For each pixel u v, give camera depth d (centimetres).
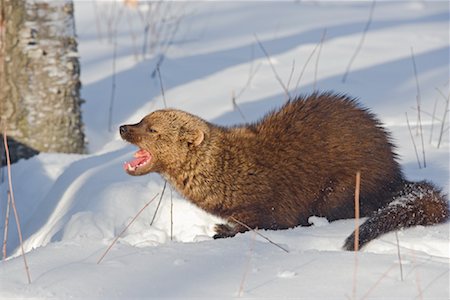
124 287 734
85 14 2530
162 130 1036
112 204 1114
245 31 2267
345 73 1805
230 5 2602
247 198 1025
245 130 1065
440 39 2112
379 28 2255
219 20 2398
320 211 1031
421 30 2220
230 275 758
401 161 1249
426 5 2688
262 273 759
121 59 2000
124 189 1146
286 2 2667
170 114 1047
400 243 875
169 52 2070
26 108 1482
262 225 1029
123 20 2445
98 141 1594
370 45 2059
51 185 1384
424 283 719
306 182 1026
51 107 1491
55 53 1486
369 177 1027
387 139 1069
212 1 2661
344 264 775
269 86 1758
